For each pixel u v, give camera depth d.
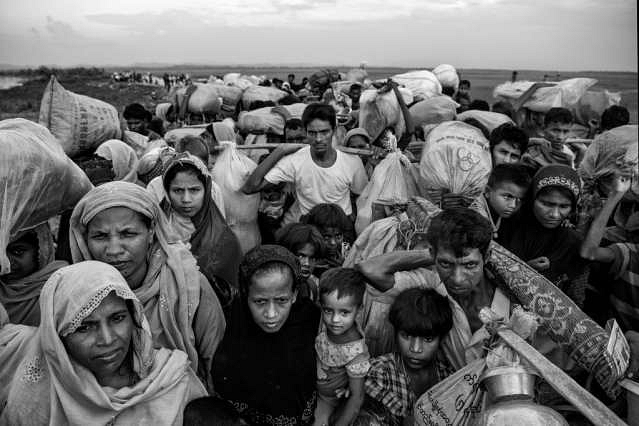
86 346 1.89
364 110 5.82
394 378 2.41
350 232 3.54
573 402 1.68
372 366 2.43
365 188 3.93
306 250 2.90
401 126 5.80
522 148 3.91
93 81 67.62
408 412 2.42
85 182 2.65
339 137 6.51
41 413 1.94
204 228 3.24
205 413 2.09
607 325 2.28
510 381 1.87
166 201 3.19
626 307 2.89
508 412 1.74
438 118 6.71
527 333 2.00
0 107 30.39
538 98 7.25
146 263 2.43
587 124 7.89
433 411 2.20
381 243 3.00
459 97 12.72
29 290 2.43
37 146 2.27
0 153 2.10
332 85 13.46
